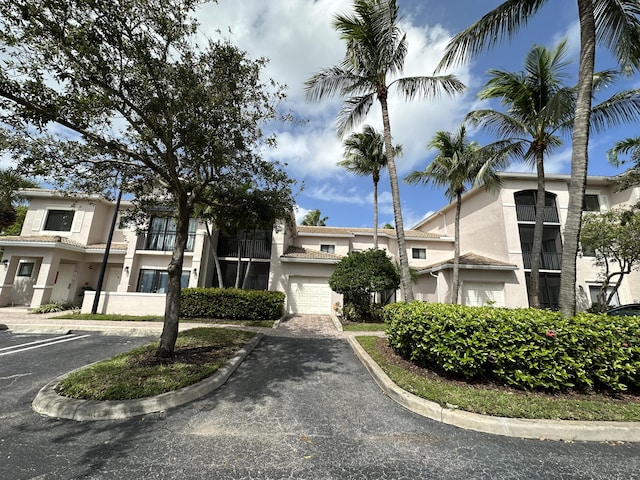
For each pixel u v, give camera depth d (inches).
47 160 182.2
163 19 160.9
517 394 161.6
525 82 387.9
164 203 288.7
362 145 607.5
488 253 641.6
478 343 175.2
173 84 176.7
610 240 442.9
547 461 109.3
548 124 377.7
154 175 243.4
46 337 323.9
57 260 545.6
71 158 196.4
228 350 251.3
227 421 135.4
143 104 181.0
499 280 583.2
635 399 160.4
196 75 185.6
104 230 650.8
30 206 602.2
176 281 223.3
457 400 150.5
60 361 227.0
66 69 157.2
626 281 584.7
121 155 229.5
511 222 598.9
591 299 582.6
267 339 335.3
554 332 169.0
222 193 274.2
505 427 129.6
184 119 181.5
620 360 163.3
